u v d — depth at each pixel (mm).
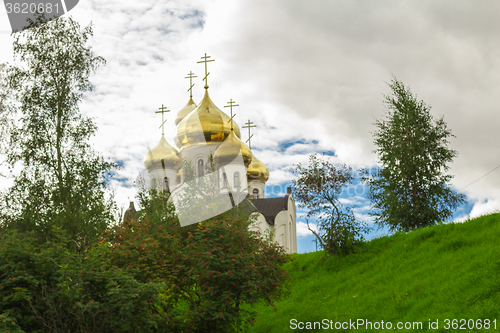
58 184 20406
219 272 11430
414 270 15273
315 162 20234
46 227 18922
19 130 21281
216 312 11453
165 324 11055
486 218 17016
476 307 10727
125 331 9305
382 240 19781
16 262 8734
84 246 18531
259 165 46250
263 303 17688
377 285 15430
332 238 19328
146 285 9328
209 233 12039
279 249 14414
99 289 9203
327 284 17719
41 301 8578
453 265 13906
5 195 19906
